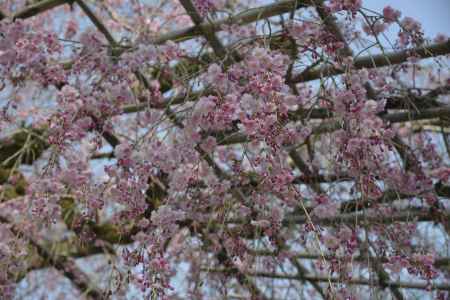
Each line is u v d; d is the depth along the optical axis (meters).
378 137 2.22
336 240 2.16
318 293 3.60
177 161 2.23
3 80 2.54
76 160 2.48
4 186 3.35
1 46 2.48
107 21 3.85
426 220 2.98
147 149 2.21
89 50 2.58
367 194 2.27
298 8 2.63
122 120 3.26
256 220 2.54
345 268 2.15
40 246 3.63
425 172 2.74
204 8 2.63
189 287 2.74
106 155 3.39
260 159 2.21
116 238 3.48
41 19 3.96
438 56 2.62
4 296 2.51
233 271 2.85
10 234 2.71
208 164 2.61
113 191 2.29
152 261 2.06
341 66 2.40
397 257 2.27
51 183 2.45
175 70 3.09
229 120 2.13
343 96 2.20
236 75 2.24
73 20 3.81
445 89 2.78
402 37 2.54
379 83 2.70
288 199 2.29
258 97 2.09
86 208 2.54
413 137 3.27
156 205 2.75
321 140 2.88
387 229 2.48
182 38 2.86
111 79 2.55
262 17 2.68
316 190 2.78
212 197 2.51
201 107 2.11
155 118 2.62
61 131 2.42
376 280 2.46
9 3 3.67
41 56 2.54
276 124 2.08
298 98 2.41
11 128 3.54
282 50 2.55
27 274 3.65
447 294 2.54
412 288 2.90
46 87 2.68
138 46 2.62
